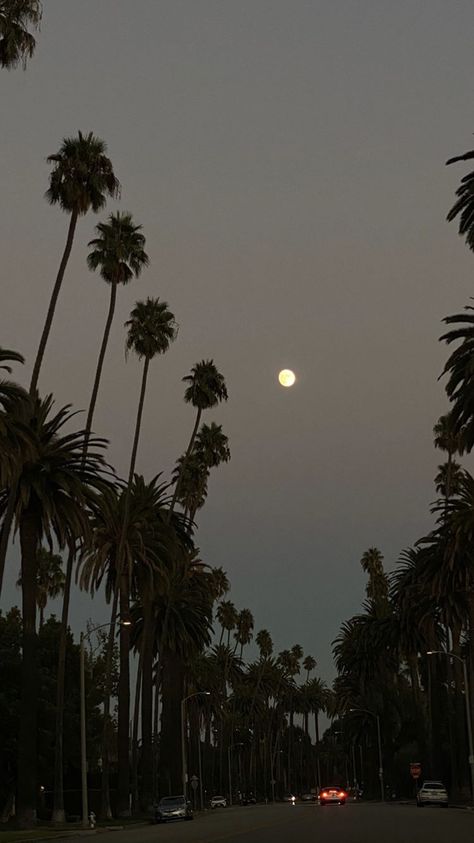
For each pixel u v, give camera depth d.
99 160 55.91
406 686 135.38
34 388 52.50
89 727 95.62
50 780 81.44
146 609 74.88
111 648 69.94
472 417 52.59
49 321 53.41
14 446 43.59
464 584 73.56
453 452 93.81
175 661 85.12
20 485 49.12
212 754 171.88
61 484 49.50
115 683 117.00
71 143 55.75
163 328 73.06
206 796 148.38
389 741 128.00
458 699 90.56
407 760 126.06
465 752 94.81
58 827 51.31
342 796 95.00
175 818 62.72
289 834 34.38
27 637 48.94
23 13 43.22
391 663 121.69
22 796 47.12
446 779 105.50
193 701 128.38
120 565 66.75
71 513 51.12
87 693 95.06
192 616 84.00
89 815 60.81
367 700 129.12
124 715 65.75
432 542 76.69
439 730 92.88
